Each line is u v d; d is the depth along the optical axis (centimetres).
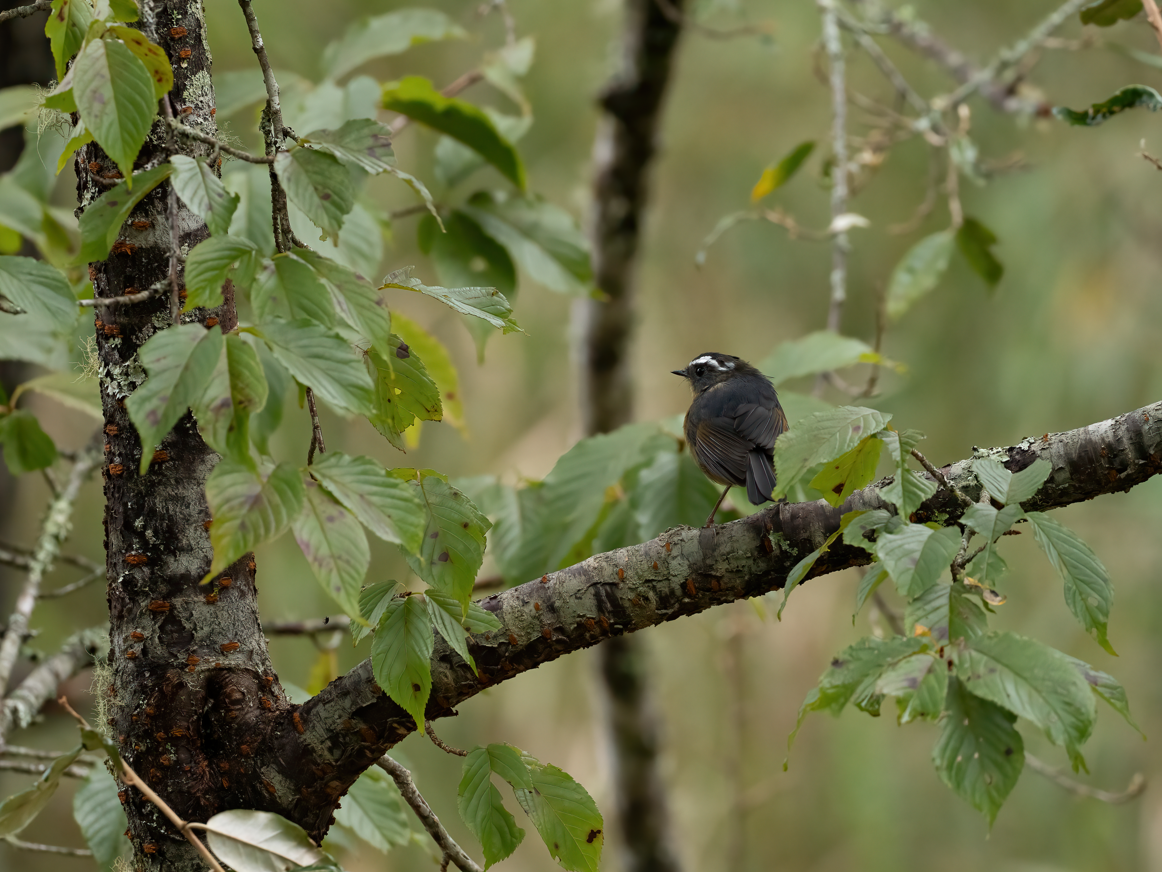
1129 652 1471
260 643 490
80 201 496
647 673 1127
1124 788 1420
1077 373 1440
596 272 1132
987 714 337
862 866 1484
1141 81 1420
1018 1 1568
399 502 358
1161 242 1462
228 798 467
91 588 1432
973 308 1590
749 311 1689
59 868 1411
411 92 773
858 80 1594
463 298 441
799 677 1546
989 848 1484
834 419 391
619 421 1174
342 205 396
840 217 918
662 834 1141
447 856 505
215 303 370
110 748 382
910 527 364
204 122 486
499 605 473
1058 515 1538
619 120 1084
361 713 462
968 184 1570
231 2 1191
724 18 1579
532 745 1501
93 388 756
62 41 420
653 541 484
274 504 338
